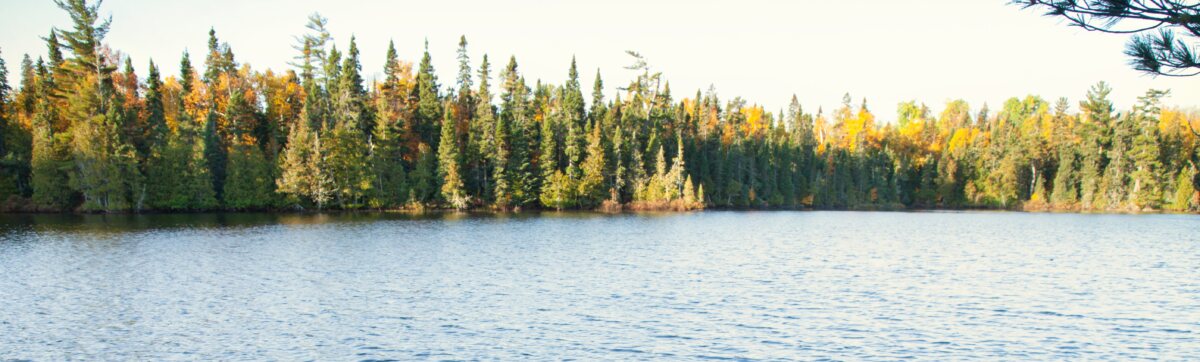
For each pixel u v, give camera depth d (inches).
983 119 6446.9
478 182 3619.6
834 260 1558.8
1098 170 4158.5
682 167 3858.3
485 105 3713.1
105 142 2728.8
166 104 3412.9
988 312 987.3
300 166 3068.4
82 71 2896.2
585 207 3757.4
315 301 1037.8
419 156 3503.9
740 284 1210.6
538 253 1662.2
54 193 2731.3
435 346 791.1
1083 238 2193.7
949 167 4744.1
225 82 3548.2
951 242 2031.3
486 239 2012.8
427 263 1464.1
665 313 966.4
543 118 4195.4
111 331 850.1
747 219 3152.1
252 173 3016.7
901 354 770.8
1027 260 1581.0
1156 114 4010.8
